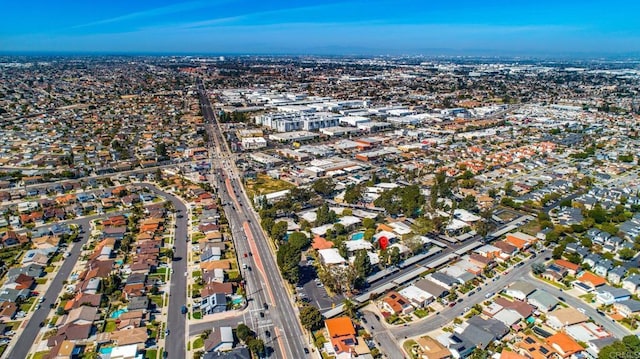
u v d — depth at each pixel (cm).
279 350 9669
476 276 12712
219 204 18300
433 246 14662
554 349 9481
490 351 9538
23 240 14600
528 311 10831
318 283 12419
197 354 9350
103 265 12769
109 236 15025
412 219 16950
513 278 12700
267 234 15638
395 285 12288
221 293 11456
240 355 9162
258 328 10425
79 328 10006
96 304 10981
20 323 10425
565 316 10569
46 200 18438
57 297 11569
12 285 11750
